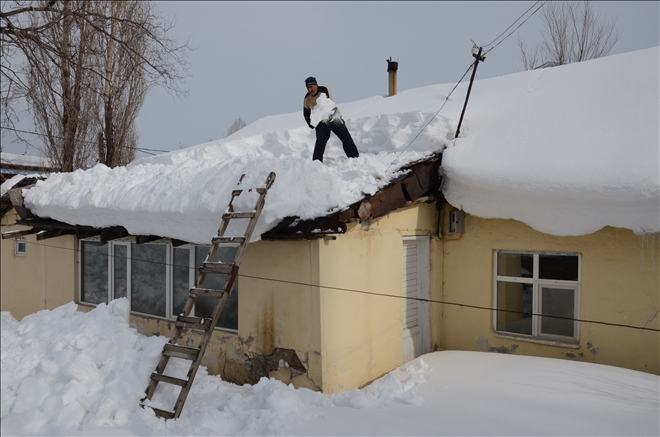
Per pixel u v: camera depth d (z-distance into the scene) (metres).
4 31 10.70
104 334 6.24
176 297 7.30
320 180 5.22
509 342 6.70
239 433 4.38
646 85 7.03
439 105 9.17
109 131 16.36
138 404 4.95
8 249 10.35
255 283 6.04
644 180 5.25
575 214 5.76
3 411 5.14
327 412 4.67
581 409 4.46
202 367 6.39
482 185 6.27
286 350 5.70
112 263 8.34
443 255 7.32
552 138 6.42
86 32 14.21
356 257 5.84
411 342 6.96
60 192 7.94
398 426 4.30
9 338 7.22
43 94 13.73
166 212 5.98
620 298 5.90
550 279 6.49
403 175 6.11
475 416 4.45
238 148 9.42
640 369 5.75
